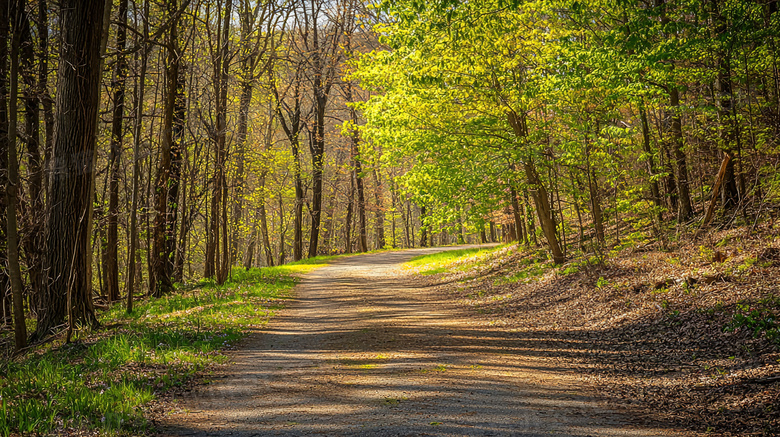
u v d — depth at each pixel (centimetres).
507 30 1288
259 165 2364
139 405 561
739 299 809
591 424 504
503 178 1537
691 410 534
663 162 1403
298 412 549
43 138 1683
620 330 903
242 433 483
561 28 1448
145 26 1357
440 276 2180
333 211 5441
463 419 518
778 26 1051
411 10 1186
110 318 1249
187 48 1861
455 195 1614
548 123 1498
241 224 2395
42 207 1327
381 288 1914
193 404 580
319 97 3741
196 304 1399
